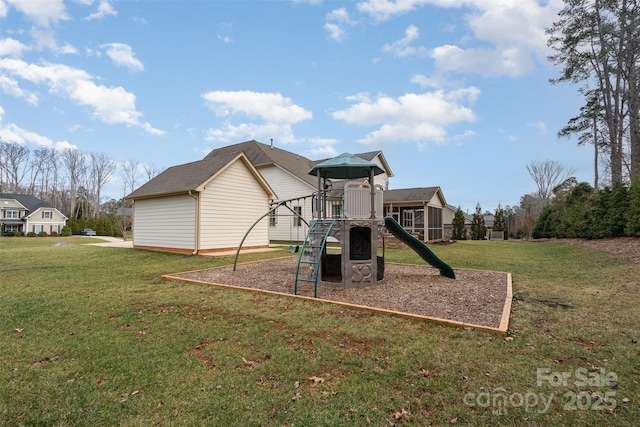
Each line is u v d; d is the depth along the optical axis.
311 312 5.10
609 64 19.23
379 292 6.57
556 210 27.38
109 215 50.00
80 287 7.12
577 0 18.78
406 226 22.67
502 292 6.49
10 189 48.94
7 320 4.81
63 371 3.20
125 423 2.39
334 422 2.37
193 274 8.83
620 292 6.38
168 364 3.31
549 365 3.22
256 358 3.45
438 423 2.35
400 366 3.21
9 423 2.41
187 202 13.38
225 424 2.36
